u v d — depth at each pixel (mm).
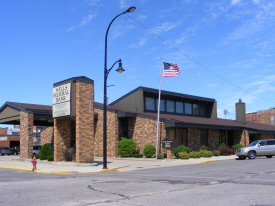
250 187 9656
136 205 7496
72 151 23094
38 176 15242
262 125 43156
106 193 9258
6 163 24984
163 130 28250
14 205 7660
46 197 8727
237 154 26109
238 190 9188
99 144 31922
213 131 33125
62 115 22359
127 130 31516
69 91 21828
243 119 39656
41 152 26031
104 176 14570
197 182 11227
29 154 27094
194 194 8750
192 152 27859
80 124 21531
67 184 11508
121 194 9039
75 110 21859
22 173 17188
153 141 28734
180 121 27531
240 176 12656
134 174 15625
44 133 45875
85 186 10859
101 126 31859
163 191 9398
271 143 26312
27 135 27266
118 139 30406
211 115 39781
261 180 11227
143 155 28484
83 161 21484
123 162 24938
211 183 10820
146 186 10531
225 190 9250
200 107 39312
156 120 28734
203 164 21797
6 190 10117
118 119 30812
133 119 31016
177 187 10125
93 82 22578
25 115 27797
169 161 25125
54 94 23391
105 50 19375
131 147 28891
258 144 25953
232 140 36656
